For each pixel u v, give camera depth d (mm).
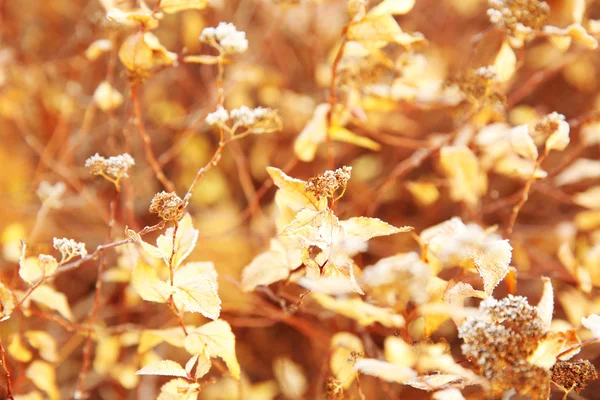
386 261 699
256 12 1160
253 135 1084
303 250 678
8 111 979
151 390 900
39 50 1139
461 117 836
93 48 831
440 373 681
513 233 901
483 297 687
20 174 1060
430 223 986
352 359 720
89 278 1004
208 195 1047
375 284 687
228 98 1017
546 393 665
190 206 1052
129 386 827
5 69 984
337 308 726
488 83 755
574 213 988
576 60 989
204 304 678
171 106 1104
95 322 865
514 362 649
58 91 1043
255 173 1086
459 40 1083
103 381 910
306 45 1124
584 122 853
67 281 996
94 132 1068
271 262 724
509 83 921
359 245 676
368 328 811
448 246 696
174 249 683
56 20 1158
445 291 691
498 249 687
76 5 1163
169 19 1055
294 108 1038
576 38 750
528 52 1058
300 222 672
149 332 742
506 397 680
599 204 865
